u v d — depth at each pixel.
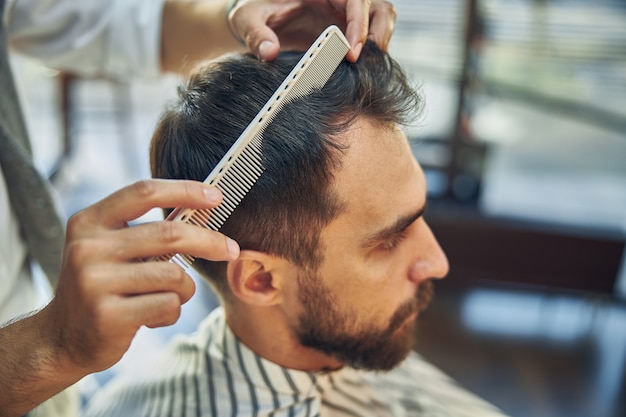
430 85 1.95
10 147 0.73
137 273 0.43
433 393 0.92
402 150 0.62
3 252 0.74
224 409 0.73
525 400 1.62
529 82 1.91
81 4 0.86
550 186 2.21
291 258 0.63
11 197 0.77
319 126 0.57
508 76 1.91
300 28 0.73
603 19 1.77
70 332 0.44
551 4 1.78
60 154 2.63
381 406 0.83
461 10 1.82
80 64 0.93
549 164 2.25
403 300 0.70
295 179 0.58
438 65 1.89
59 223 0.82
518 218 1.95
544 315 1.95
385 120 0.60
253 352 0.74
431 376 0.96
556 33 1.81
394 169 0.61
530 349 1.81
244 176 0.53
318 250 0.62
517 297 2.01
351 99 0.58
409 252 0.68
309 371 0.75
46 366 0.47
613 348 1.83
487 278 1.99
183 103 0.64
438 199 2.01
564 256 1.91
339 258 0.63
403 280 0.69
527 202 2.09
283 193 0.58
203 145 0.60
